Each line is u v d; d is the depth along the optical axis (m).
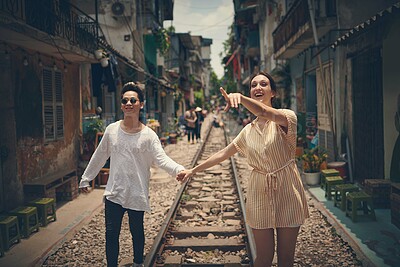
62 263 5.34
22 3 7.41
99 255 5.59
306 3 11.05
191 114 22.08
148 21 20.62
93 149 10.76
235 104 2.87
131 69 17.42
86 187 4.36
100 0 19.34
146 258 4.84
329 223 6.60
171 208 7.29
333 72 10.80
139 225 4.45
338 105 10.37
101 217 7.50
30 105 8.12
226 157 3.74
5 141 7.34
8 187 7.34
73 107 10.44
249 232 5.63
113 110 15.61
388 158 7.61
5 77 7.34
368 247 5.41
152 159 4.29
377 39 7.96
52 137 9.13
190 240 5.86
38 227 6.70
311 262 5.04
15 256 5.59
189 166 13.94
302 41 12.67
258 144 3.35
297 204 3.30
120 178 4.18
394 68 7.22
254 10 27.72
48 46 7.88
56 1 9.13
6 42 7.30
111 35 19.44
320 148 10.48
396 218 6.23
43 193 7.63
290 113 3.18
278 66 20.12
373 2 10.27
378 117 8.15
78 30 9.38
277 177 3.28
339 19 10.32
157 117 25.02
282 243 3.43
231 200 8.54
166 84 26.88
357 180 9.45
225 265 4.94
